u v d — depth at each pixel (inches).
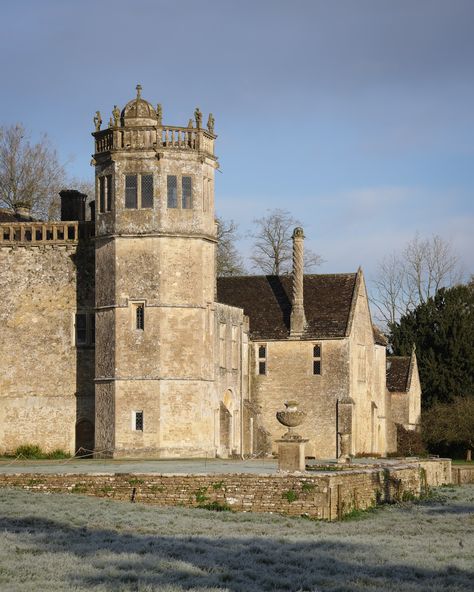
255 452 2442.2
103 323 2107.5
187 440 2070.6
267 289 2655.0
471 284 3555.6
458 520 1450.5
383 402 2802.7
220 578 959.6
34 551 1062.4
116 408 2069.4
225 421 2257.6
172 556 1055.6
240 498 1402.6
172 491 1425.9
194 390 2081.7
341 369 2502.5
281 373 2532.0
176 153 2094.0
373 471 1576.0
